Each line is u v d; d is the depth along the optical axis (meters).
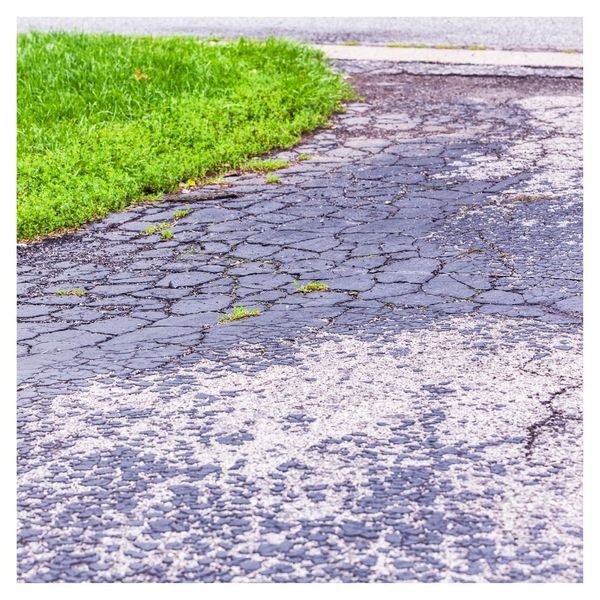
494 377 4.11
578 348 4.30
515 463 3.65
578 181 6.02
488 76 8.37
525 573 3.24
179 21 11.24
